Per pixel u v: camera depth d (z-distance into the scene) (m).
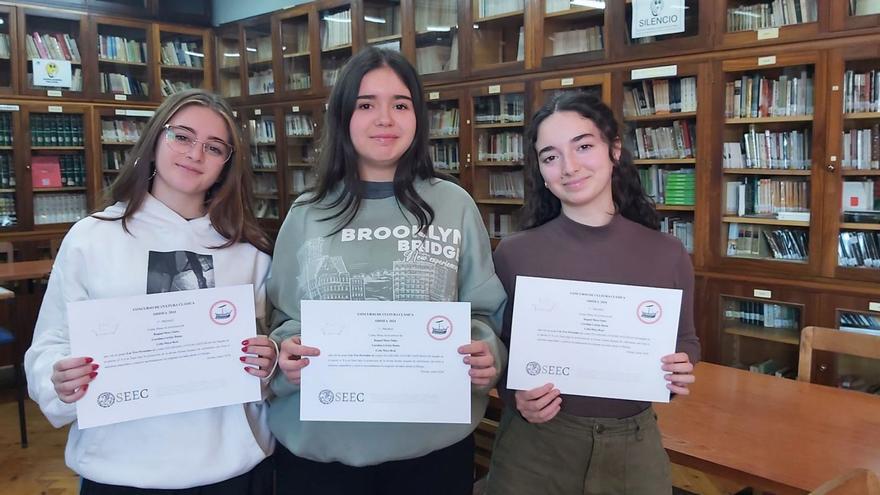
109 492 1.21
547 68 3.64
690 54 3.12
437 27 4.22
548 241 1.34
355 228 1.28
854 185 2.74
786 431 1.46
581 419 1.26
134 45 5.46
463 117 4.10
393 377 1.19
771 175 3.04
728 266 3.11
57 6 4.95
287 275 1.32
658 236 1.35
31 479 2.81
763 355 3.10
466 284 1.32
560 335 1.25
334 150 1.29
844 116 2.71
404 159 1.29
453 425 1.26
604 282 1.29
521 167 3.97
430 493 1.30
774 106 2.94
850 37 2.64
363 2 4.63
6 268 3.65
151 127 1.25
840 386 2.76
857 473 0.96
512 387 1.26
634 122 3.44
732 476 1.28
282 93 5.31
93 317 1.12
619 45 3.34
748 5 3.00
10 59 4.80
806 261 2.89
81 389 1.11
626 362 1.24
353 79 1.25
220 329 1.20
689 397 1.68
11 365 4.26
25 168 4.89
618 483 1.26
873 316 2.70
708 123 3.10
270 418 1.32
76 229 1.23
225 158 1.30
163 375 1.17
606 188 1.32
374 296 1.24
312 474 1.30
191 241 1.26
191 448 1.21
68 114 5.12
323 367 1.19
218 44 5.90
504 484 1.32
